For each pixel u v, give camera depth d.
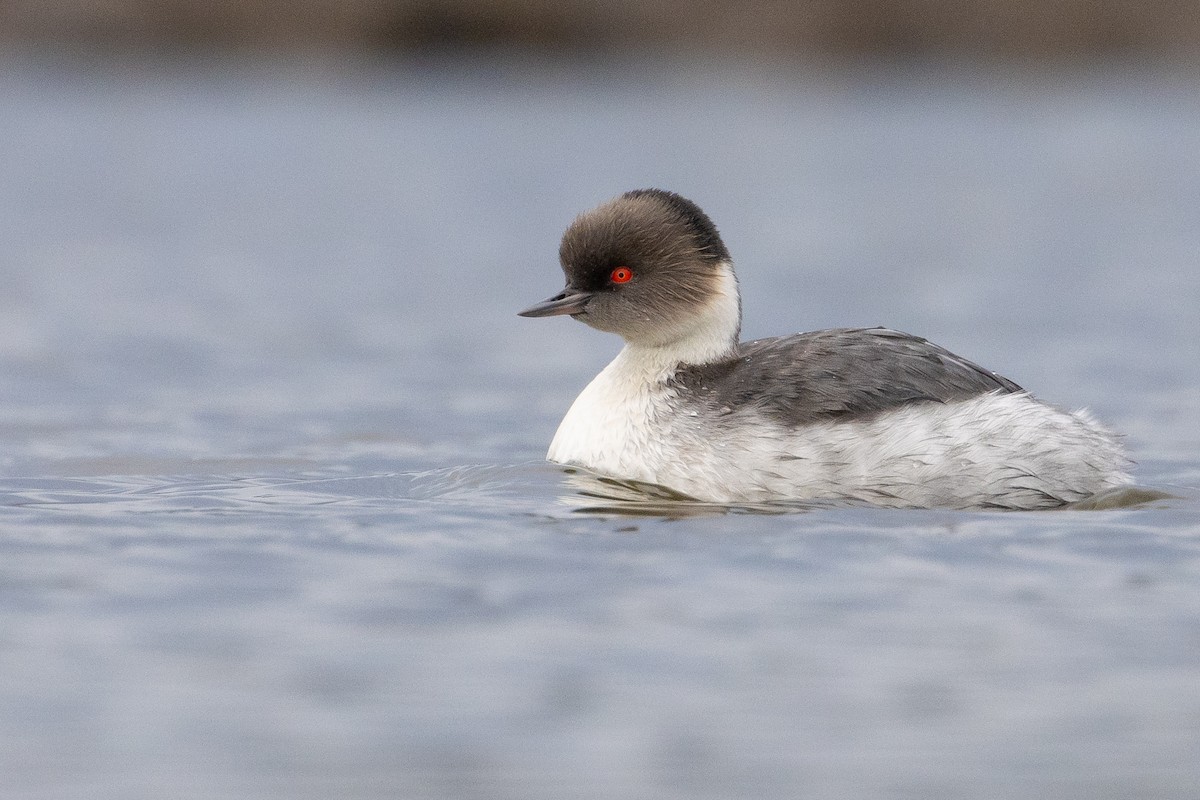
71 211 35.09
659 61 57.56
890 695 8.08
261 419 16.94
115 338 22.09
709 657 8.55
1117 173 41.12
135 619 9.09
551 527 11.19
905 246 31.00
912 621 9.09
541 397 18.70
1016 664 8.46
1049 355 20.80
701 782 7.23
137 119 49.59
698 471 12.52
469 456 14.86
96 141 45.84
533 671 8.36
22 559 10.26
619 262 13.56
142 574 9.94
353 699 8.01
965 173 41.50
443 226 33.84
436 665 8.43
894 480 12.11
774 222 34.00
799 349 13.13
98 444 15.25
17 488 12.77
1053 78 57.00
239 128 48.28
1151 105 53.12
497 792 7.12
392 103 53.44
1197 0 56.53
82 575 9.91
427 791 7.12
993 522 11.40
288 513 11.70
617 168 41.66
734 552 10.47
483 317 24.58
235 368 20.19
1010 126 49.56
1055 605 9.37
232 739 7.59
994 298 25.31
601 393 13.57
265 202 36.91
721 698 8.05
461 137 47.12
